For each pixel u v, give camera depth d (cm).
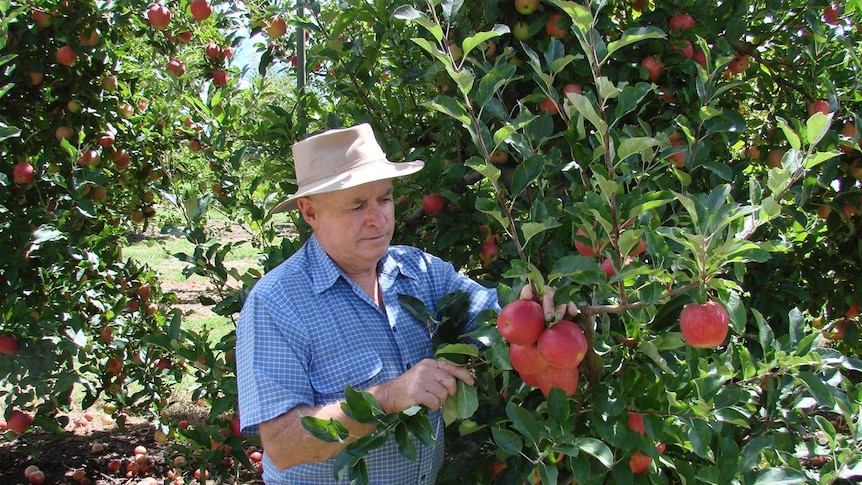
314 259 205
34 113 423
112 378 466
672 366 174
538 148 200
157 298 507
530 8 253
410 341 205
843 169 270
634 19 305
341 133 200
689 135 199
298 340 189
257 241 348
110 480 462
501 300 194
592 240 156
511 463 172
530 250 161
